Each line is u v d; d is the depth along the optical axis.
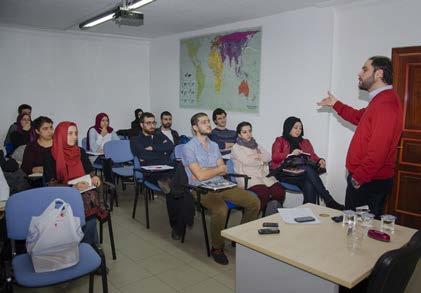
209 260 2.95
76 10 4.29
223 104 5.29
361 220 1.93
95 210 2.67
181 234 3.29
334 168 4.11
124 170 4.41
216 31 5.27
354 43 3.81
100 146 5.12
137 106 6.79
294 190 3.83
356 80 3.83
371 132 2.36
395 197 3.62
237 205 3.11
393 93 2.36
